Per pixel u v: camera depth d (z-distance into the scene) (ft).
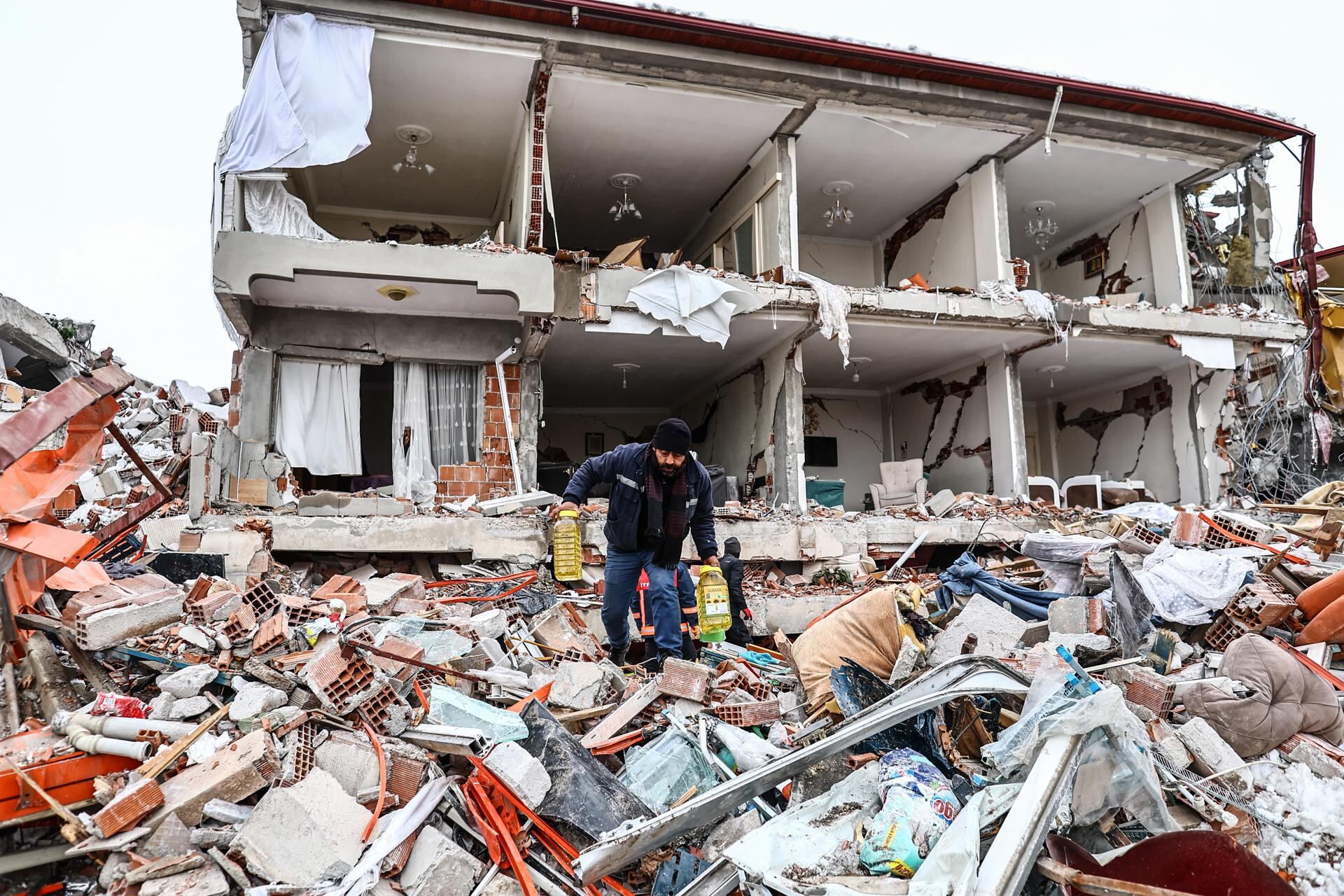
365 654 13.35
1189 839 9.49
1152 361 43.91
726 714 14.89
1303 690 15.29
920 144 38.37
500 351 32.71
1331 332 47.06
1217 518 28.37
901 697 13.65
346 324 31.45
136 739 11.21
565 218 44.88
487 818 11.35
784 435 35.83
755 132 36.19
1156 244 44.39
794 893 9.77
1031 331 37.65
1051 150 39.37
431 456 32.24
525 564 28.04
